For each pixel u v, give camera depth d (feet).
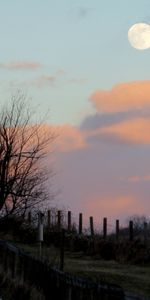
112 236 179.32
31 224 186.91
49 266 75.87
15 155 148.05
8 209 151.12
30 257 86.79
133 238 164.86
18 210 154.92
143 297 45.65
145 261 143.95
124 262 144.36
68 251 168.66
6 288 83.92
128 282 106.32
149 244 157.58
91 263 139.33
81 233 189.67
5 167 146.10
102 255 155.84
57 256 133.59
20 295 78.43
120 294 49.67
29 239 185.06
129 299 47.26
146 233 166.81
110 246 157.89
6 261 101.14
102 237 176.86
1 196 146.41
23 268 89.61
